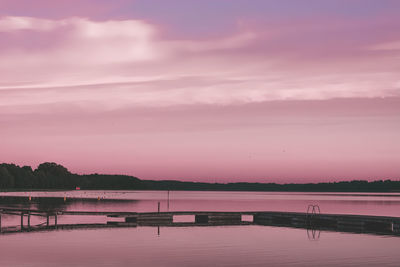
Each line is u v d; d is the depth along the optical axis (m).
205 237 43.16
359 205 150.38
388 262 30.14
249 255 32.62
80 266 28.19
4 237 41.56
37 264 28.67
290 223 61.84
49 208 107.69
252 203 171.50
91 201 163.38
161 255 32.38
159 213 61.91
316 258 31.50
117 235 43.97
